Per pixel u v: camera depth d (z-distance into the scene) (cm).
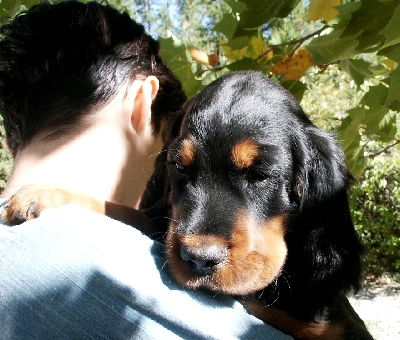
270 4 47
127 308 33
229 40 59
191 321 34
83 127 43
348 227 50
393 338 159
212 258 37
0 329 34
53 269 34
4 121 46
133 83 45
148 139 47
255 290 41
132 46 45
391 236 218
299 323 47
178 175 44
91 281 33
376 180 218
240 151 42
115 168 44
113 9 47
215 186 42
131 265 35
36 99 42
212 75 63
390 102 46
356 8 47
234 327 36
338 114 205
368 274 219
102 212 42
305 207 47
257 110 44
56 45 42
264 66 61
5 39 43
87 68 42
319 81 215
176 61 61
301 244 47
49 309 33
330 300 48
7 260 35
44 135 42
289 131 46
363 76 65
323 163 48
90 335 33
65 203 41
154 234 46
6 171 224
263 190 43
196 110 45
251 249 40
